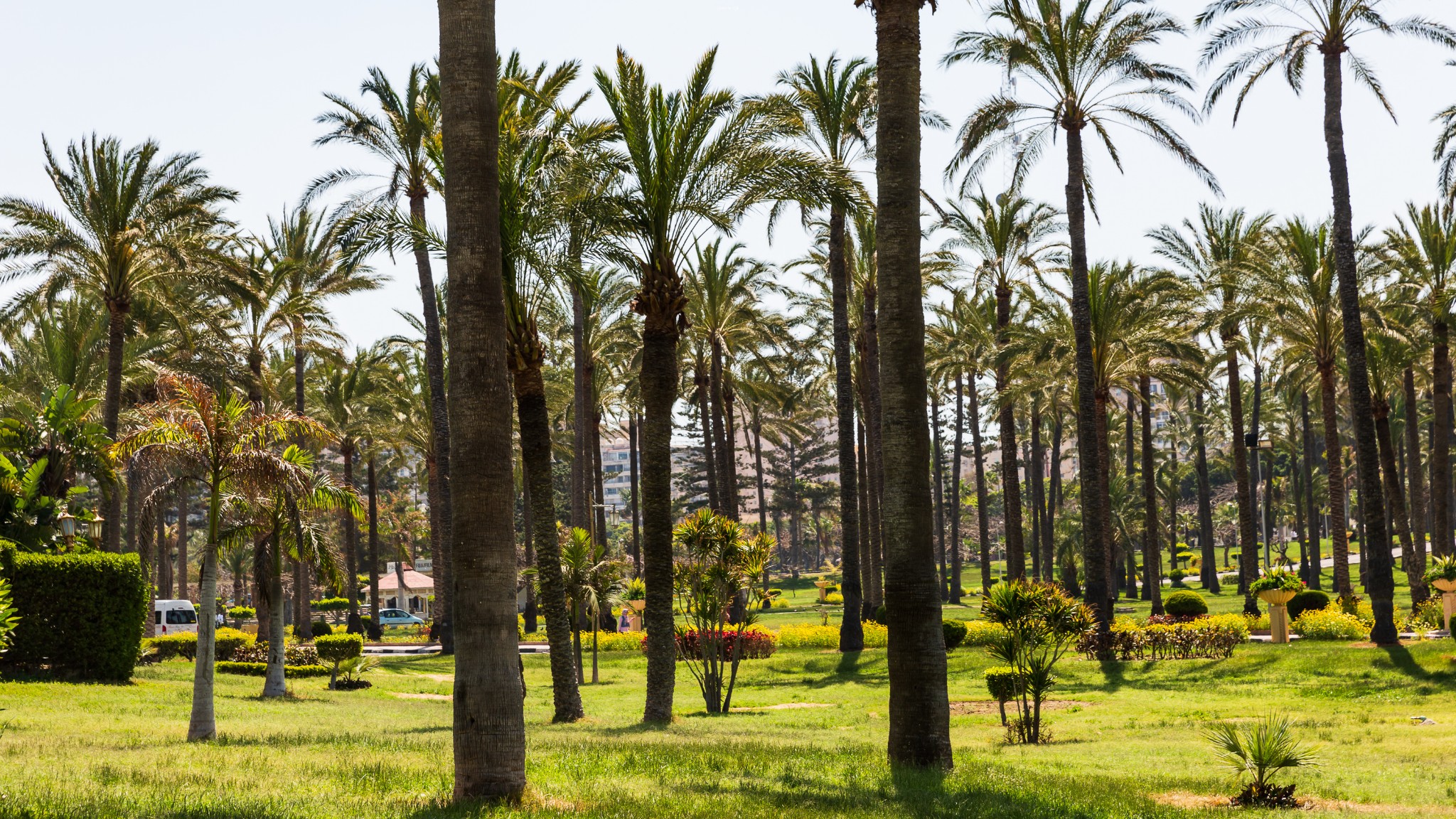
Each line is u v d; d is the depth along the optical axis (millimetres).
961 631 38906
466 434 9977
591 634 48000
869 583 49781
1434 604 39469
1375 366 44312
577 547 30328
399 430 56812
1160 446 113938
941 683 13750
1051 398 67875
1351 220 32000
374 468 63562
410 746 15227
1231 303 44531
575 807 9539
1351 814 11109
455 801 9367
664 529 22359
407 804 9289
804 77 35844
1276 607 35312
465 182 10117
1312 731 19219
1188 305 43844
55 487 30906
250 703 25391
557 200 21531
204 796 9453
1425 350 43438
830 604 84375
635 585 60500
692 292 49781
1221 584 83375
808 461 118875
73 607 26969
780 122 21828
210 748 14844
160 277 35562
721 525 25797
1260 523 107812
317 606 84438
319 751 14312
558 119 22531
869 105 35688
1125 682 29391
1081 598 65812
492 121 10250
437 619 55812
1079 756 16359
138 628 28156
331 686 31906
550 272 22156
